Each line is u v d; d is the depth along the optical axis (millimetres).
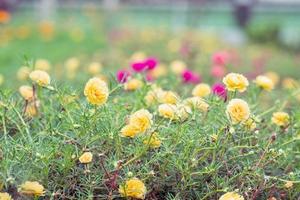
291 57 8516
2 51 6324
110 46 7691
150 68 2439
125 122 1761
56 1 13953
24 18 11484
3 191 1619
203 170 1712
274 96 2633
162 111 1749
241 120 1718
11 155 1633
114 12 11234
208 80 4047
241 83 1814
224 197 1626
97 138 1697
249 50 8594
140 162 1725
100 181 1670
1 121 1840
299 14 15547
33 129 1905
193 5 13172
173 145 1710
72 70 3906
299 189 1803
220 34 10930
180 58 5641
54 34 8680
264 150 1812
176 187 1730
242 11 13789
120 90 2121
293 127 1969
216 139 1720
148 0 15320
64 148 1669
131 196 1647
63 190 1651
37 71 1903
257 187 1759
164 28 10000
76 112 1803
